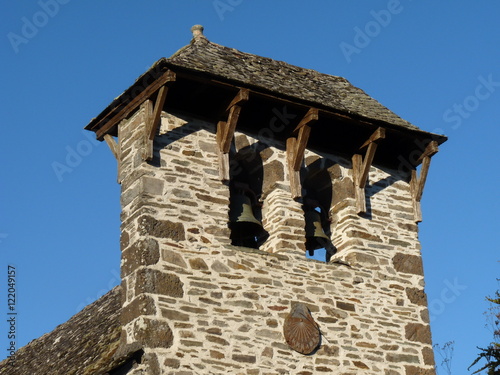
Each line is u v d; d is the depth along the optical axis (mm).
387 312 18125
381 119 18703
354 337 17547
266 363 16469
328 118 18375
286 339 16812
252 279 17016
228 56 19203
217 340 16219
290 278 17391
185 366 15781
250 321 16641
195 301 16359
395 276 18562
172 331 15953
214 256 16859
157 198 16875
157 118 17000
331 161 19016
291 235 17812
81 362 17500
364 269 18297
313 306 17391
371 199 19156
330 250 18844
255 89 17516
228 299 16641
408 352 17953
